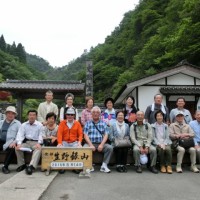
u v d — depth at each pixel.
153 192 4.39
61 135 6.10
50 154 5.83
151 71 23.92
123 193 4.31
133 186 4.77
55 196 4.09
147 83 13.78
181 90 13.19
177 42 19.53
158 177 5.56
